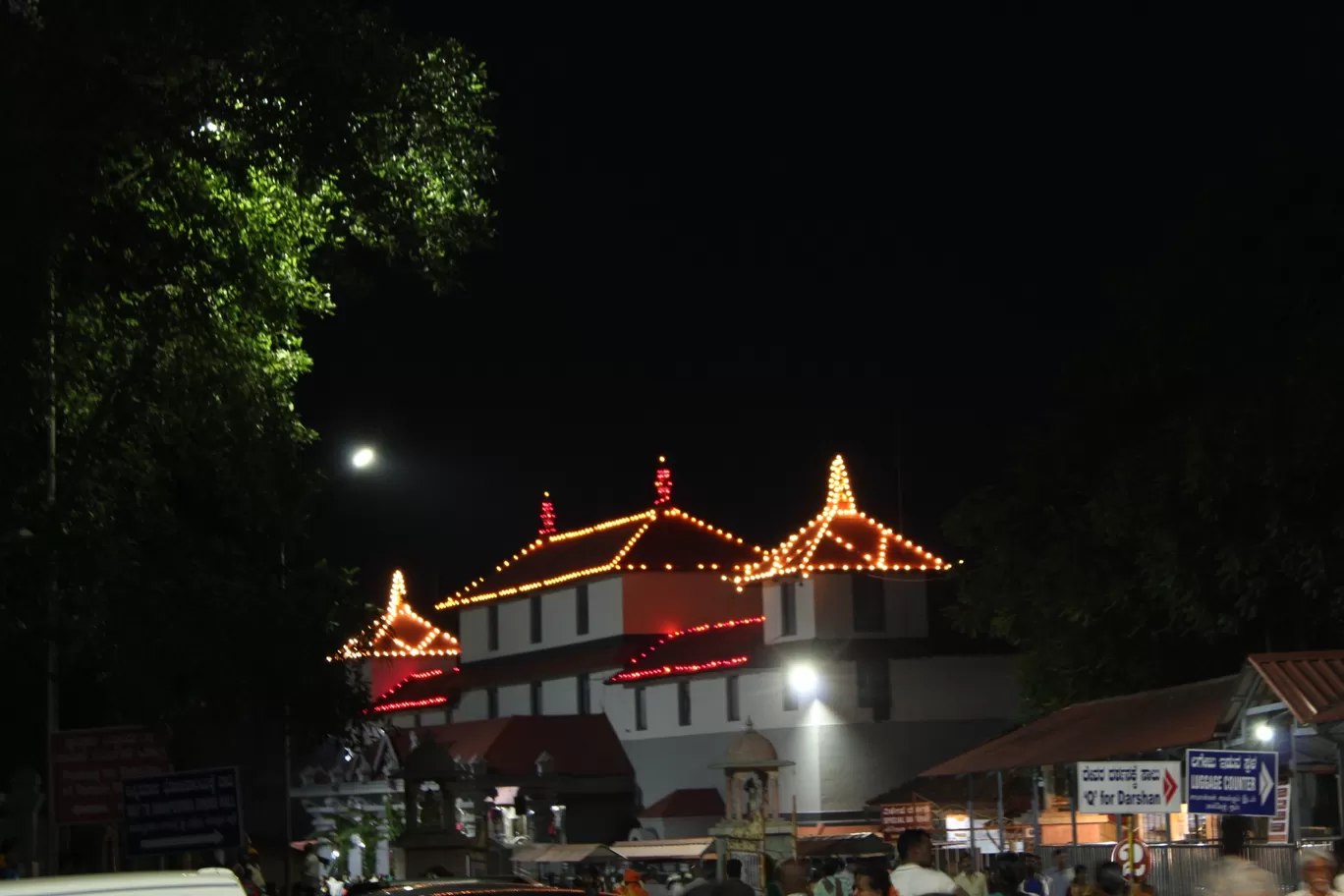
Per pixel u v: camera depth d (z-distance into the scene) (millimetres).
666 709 67562
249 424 24062
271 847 37969
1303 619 35812
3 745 24328
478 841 40562
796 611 62875
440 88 22375
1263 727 27031
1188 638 40031
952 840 44344
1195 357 38031
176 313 23422
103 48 18875
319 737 26109
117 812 20484
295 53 20344
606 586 73812
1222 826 24875
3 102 18500
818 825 59000
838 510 64500
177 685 23484
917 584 62812
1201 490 34875
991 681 61969
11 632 20266
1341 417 33094
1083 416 41125
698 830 63500
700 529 75812
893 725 61062
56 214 18797
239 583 23641
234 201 23406
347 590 25219
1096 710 35500
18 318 19125
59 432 23500
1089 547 39594
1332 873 13688
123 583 22062
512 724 69625
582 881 33812
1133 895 19203
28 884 7367
